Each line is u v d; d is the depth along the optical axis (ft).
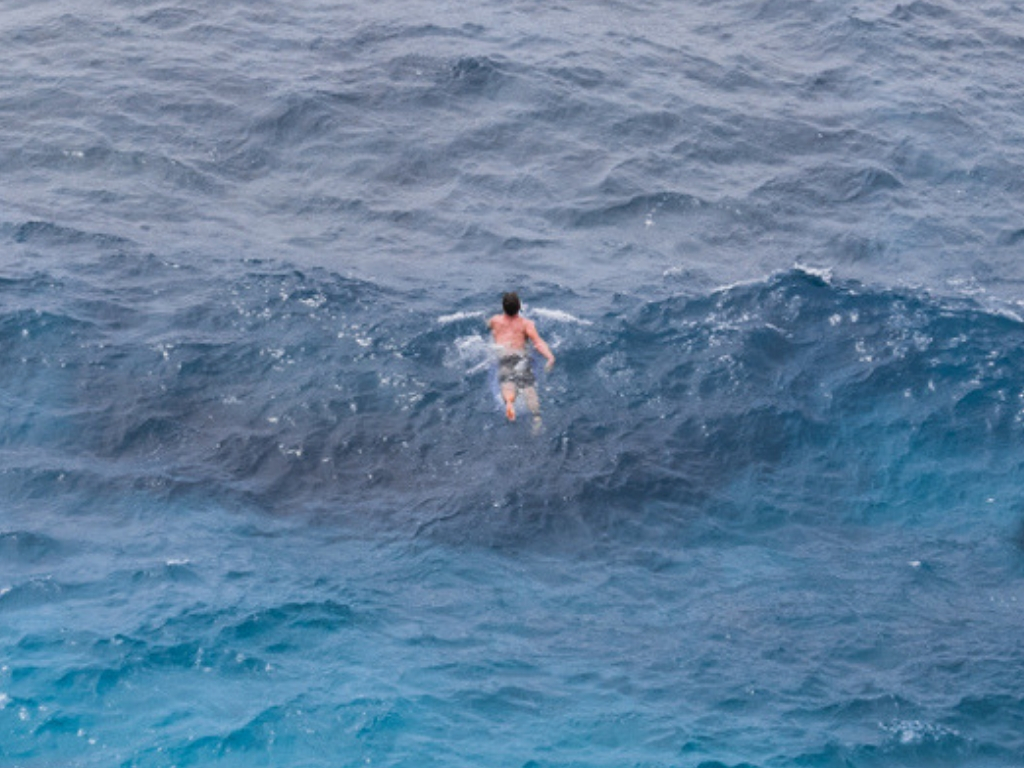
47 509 64.75
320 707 53.83
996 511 68.03
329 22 114.83
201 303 80.23
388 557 63.46
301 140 98.89
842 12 120.47
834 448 72.08
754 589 62.64
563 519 66.59
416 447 70.79
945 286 86.48
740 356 77.71
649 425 72.95
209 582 60.49
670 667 57.41
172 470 68.18
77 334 76.64
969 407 74.43
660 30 117.08
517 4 119.65
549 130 101.60
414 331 78.64
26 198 90.43
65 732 51.96
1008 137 104.22
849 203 95.81
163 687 54.34
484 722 53.78
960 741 53.72
